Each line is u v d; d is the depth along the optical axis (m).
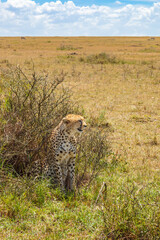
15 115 9.82
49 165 9.59
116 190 9.19
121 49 94.19
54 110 11.18
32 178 9.24
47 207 8.02
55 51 82.50
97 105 22.53
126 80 34.41
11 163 9.65
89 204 8.55
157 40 169.12
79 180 9.83
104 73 39.38
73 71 38.84
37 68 40.03
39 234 6.93
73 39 179.00
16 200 7.70
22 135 9.64
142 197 7.89
